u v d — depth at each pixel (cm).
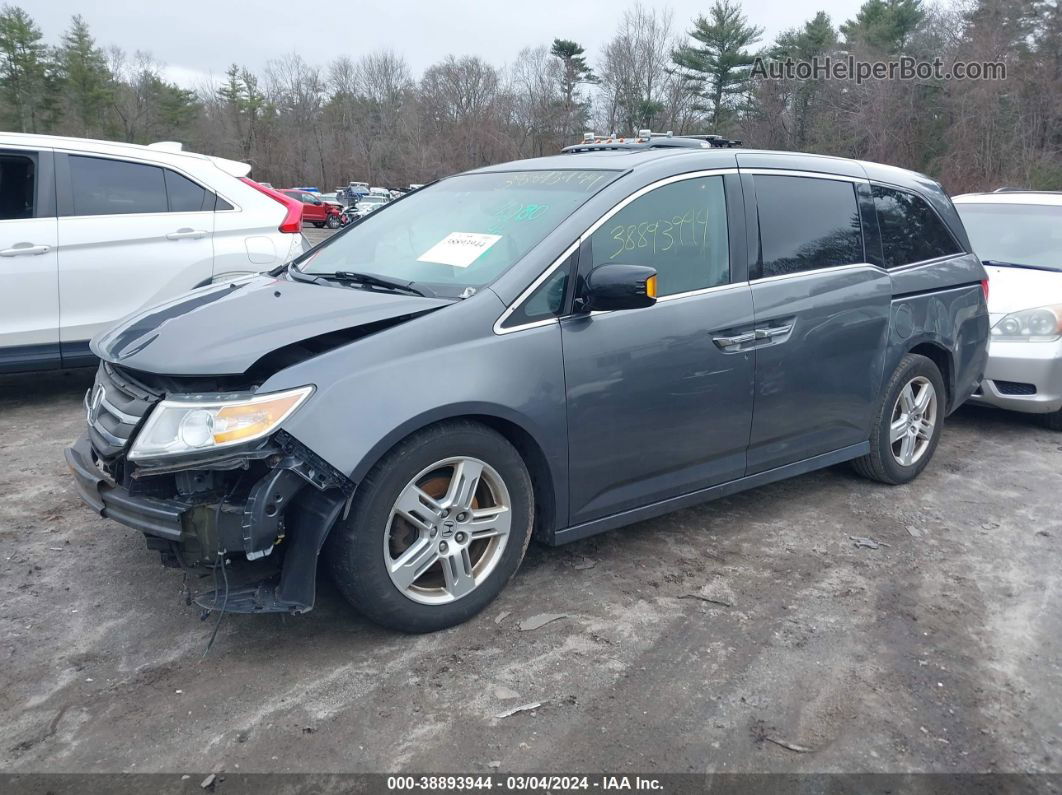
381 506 293
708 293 378
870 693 291
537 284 329
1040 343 590
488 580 327
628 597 352
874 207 466
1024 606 357
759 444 407
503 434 333
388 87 7050
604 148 459
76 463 320
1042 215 712
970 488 497
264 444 271
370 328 306
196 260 611
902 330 465
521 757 255
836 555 399
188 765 248
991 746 267
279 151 7144
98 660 299
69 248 566
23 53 6359
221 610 282
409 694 283
